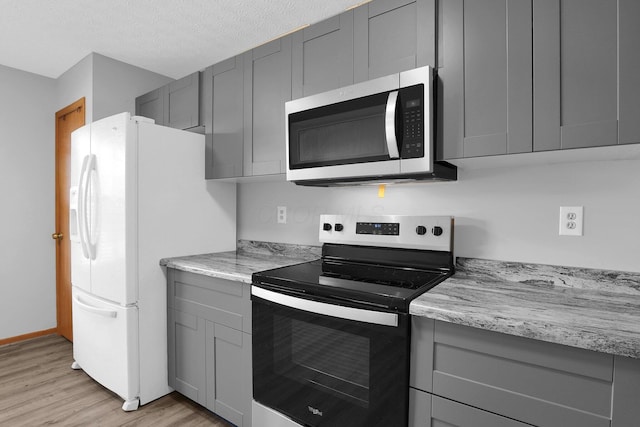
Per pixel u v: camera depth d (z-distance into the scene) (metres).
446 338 1.08
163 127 2.05
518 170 1.49
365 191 1.93
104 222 2.00
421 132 1.27
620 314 1.01
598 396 0.87
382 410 1.19
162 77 2.95
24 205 2.91
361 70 1.50
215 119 2.16
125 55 2.58
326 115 1.54
